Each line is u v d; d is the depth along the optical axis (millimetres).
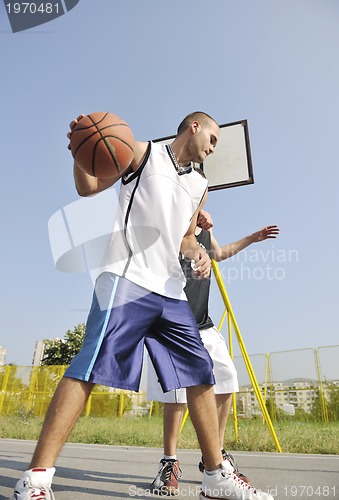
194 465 2514
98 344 1151
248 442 3744
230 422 6559
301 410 7770
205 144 1615
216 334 2232
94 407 10367
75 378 1091
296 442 3732
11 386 10992
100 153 1228
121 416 10094
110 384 1122
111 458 2895
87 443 4828
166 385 1311
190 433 4539
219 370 2096
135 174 1455
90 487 1754
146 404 10336
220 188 4043
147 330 1311
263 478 1962
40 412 10523
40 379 10992
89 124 1249
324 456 3018
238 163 4074
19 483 987
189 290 2158
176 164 1534
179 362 1362
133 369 1204
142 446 4340
